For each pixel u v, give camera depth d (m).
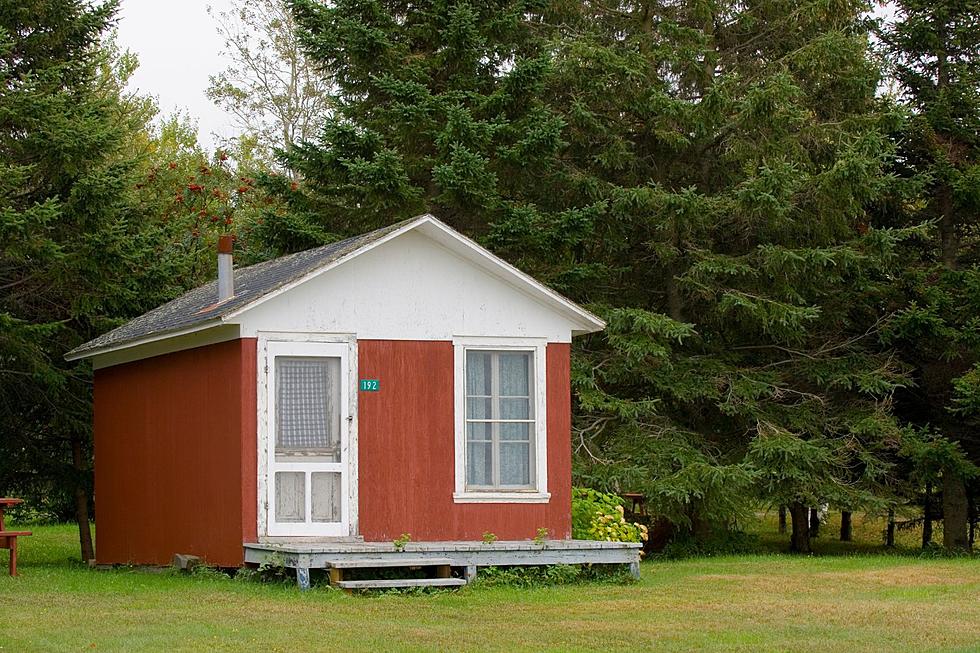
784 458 23.84
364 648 11.12
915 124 27.52
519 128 25.31
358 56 25.69
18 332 20.61
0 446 23.44
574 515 19.34
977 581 17.27
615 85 25.83
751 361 27.41
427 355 17.48
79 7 22.97
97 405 21.31
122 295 22.53
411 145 26.23
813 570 19.11
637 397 26.25
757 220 25.52
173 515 18.38
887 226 28.39
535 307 18.14
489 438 17.83
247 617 12.74
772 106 24.64
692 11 26.89
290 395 16.78
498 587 15.66
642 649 11.31
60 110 21.17
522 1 26.31
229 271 18.02
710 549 25.84
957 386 24.23
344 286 17.12
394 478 17.16
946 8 27.30
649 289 27.53
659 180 26.95
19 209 21.81
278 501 16.58
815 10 26.00
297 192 26.84
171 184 29.91
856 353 26.75
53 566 20.92
